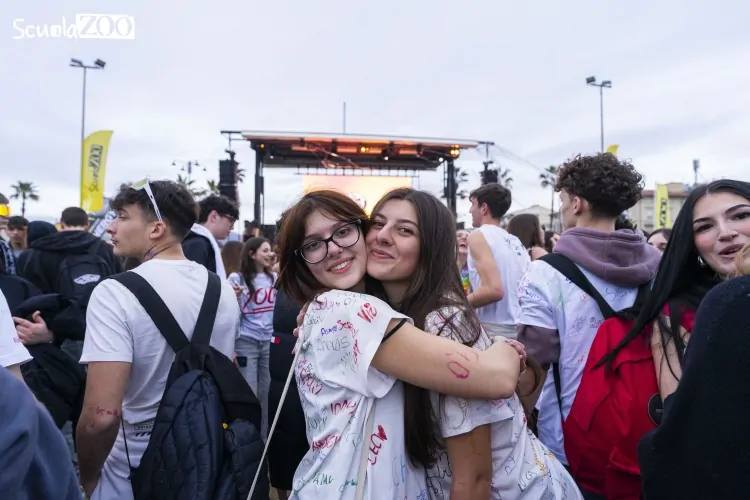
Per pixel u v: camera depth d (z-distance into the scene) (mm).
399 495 961
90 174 12320
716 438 751
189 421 1281
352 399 983
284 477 1854
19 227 5676
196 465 1219
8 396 672
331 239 1136
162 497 1220
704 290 1242
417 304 1101
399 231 1129
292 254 1185
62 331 2164
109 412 1426
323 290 1186
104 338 1459
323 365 1032
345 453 950
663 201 14719
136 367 1520
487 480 1003
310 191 1214
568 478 1171
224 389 1434
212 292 1662
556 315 1644
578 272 1636
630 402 1280
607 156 1732
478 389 956
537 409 1764
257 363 3928
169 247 1731
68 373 2154
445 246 1136
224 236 4051
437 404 1017
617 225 2396
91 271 2729
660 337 1267
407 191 1184
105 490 1514
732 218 1193
